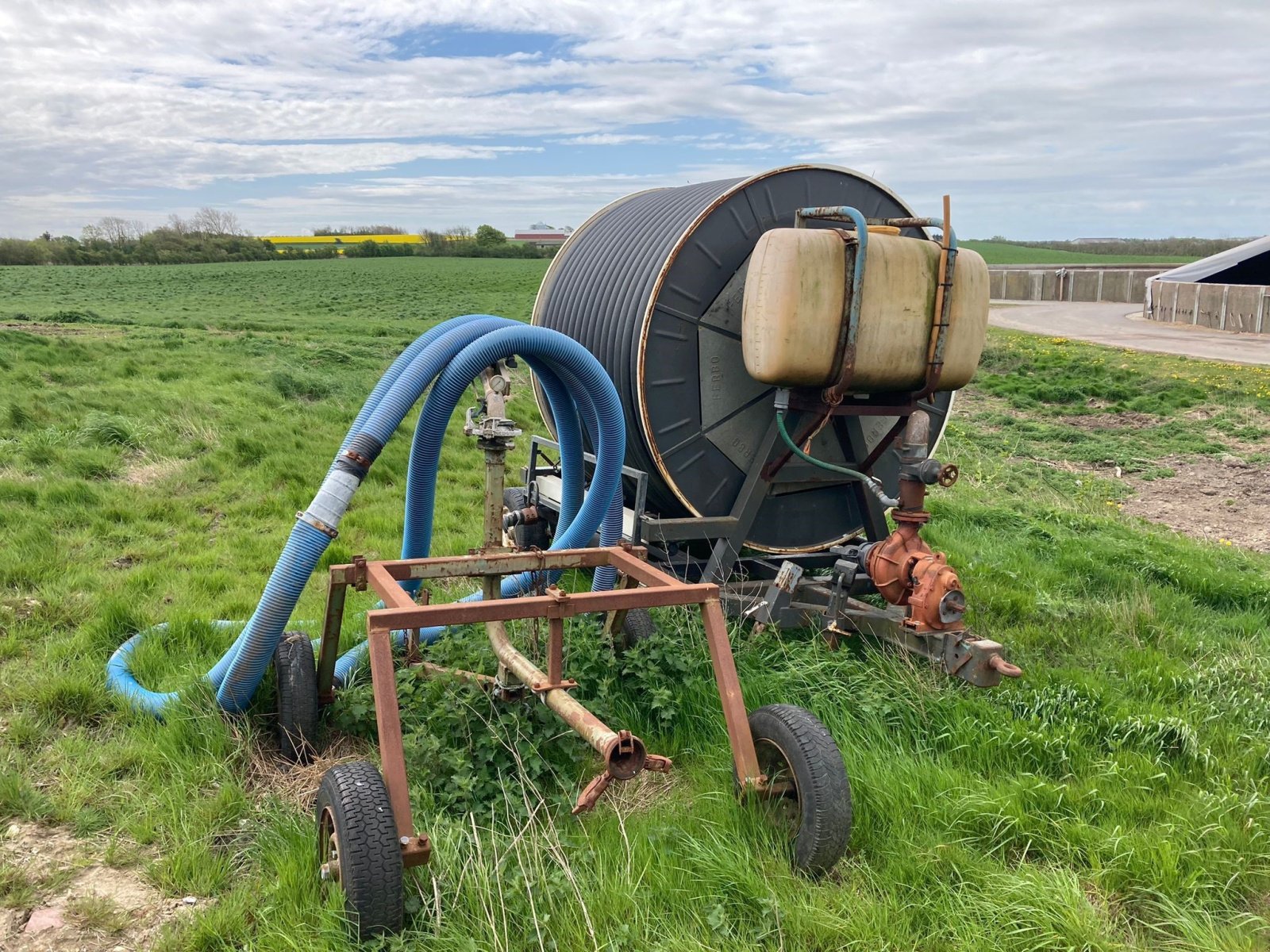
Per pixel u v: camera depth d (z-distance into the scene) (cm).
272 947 293
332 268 8138
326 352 1941
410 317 3794
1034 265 8138
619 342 585
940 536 845
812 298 492
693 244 560
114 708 455
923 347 521
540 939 283
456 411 1395
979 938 304
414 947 288
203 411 1167
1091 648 584
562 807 373
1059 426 1788
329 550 717
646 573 400
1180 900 332
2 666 499
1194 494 1262
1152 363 2586
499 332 428
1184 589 748
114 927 307
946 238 512
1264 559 917
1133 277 5838
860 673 491
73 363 1576
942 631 471
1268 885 346
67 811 370
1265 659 555
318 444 1062
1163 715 471
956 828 370
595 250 676
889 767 405
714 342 575
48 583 614
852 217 492
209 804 371
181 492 877
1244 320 3594
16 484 811
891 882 331
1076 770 426
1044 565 773
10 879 328
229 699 423
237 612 588
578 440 527
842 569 523
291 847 339
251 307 4259
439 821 348
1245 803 393
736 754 352
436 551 714
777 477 593
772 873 330
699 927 308
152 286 5834
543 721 409
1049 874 340
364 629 542
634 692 466
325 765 412
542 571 464
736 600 552
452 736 397
